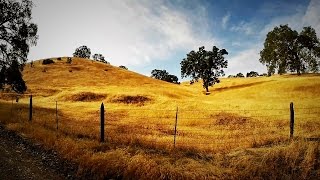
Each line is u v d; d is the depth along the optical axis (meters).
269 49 78.62
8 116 21.45
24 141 13.67
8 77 39.56
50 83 78.94
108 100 48.12
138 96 47.78
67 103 47.25
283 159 9.63
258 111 29.98
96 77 90.00
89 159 10.17
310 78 59.84
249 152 10.95
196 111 31.30
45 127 17.19
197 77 80.50
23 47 37.97
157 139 15.19
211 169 9.44
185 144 13.67
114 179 9.28
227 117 27.39
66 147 11.85
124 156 10.19
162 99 45.88
